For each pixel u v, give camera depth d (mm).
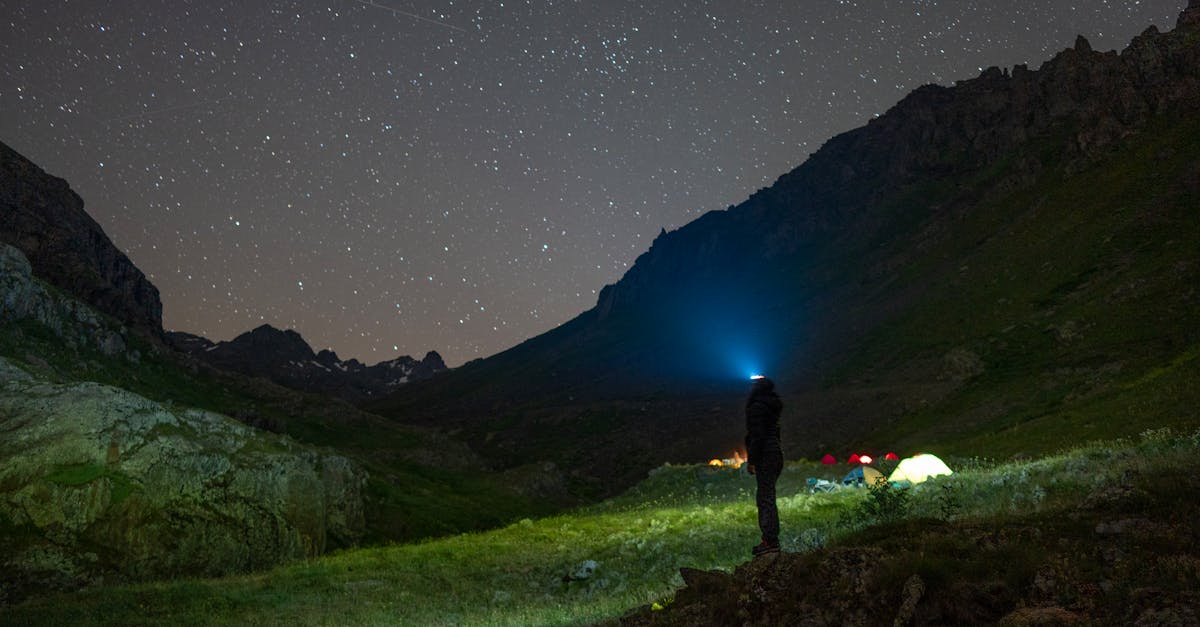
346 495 46562
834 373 173875
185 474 27672
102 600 19422
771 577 8086
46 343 68438
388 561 25844
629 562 22031
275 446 34219
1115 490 9211
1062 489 14664
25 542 22984
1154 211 142625
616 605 14852
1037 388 97750
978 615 6484
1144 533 7512
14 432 25906
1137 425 40000
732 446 175625
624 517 34031
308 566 25469
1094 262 139500
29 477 24516
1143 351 91938
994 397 103000
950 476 25859
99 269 123938
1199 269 108250
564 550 26172
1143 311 105812
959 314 166500
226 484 28844
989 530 8648
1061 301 132875
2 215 107250
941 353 147125
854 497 25859
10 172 119688
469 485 95562
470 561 25531
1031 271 158750
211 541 26828
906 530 9008
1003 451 49031
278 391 116688
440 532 53969
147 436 28094
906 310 194500
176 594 20047
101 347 78875
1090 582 6594
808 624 7027
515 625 14820
